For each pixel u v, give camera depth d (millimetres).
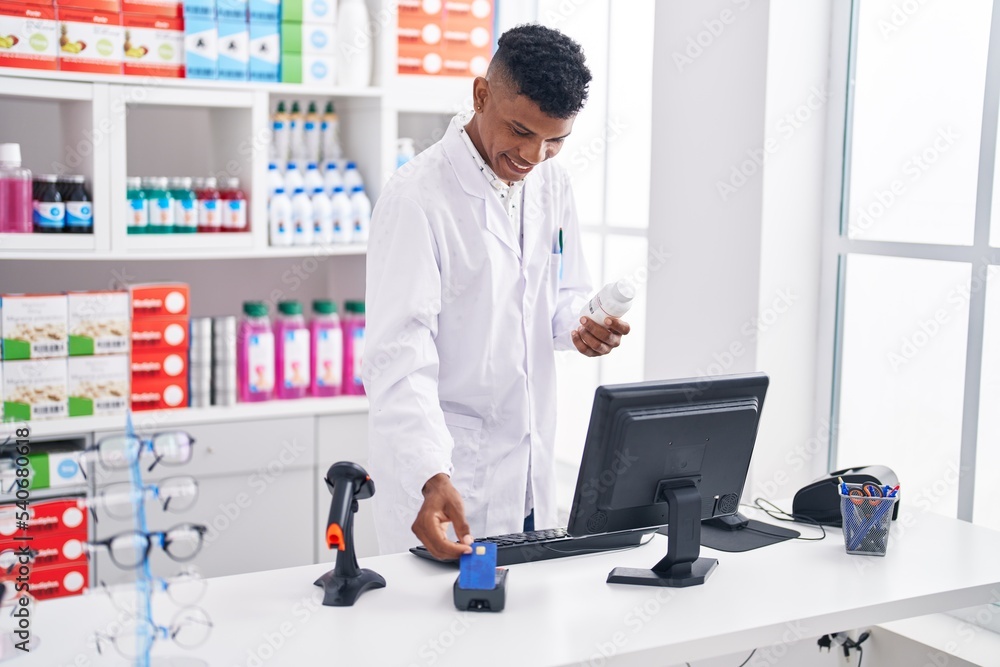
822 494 1957
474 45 3227
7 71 2566
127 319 2801
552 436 2041
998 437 2068
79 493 2650
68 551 2621
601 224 3160
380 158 3121
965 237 2100
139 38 2768
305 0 2986
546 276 2045
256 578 1659
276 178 2996
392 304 1794
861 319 2340
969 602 1658
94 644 1420
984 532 1929
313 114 3148
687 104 2486
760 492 2404
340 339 3141
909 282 2221
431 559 1730
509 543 1749
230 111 3029
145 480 2777
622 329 1849
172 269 3197
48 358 2699
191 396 2941
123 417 2785
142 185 2830
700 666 2371
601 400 1587
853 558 1775
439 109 3189
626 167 3041
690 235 2510
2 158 2619
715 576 1685
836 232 2359
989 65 2027
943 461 2184
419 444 1668
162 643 1403
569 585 1638
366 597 1577
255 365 3006
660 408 1633
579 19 3205
